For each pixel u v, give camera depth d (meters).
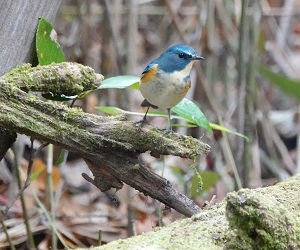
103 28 11.23
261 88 14.18
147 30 15.55
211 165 10.70
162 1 14.70
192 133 11.14
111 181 5.88
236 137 10.81
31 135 5.56
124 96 10.35
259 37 12.07
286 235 4.61
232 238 4.78
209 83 11.77
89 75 5.77
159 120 12.02
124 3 12.88
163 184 5.77
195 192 7.94
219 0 11.87
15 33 6.18
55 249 7.71
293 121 14.21
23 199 7.54
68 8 12.79
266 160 12.31
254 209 4.54
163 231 5.12
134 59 10.55
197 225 5.14
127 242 4.88
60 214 9.66
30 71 5.65
